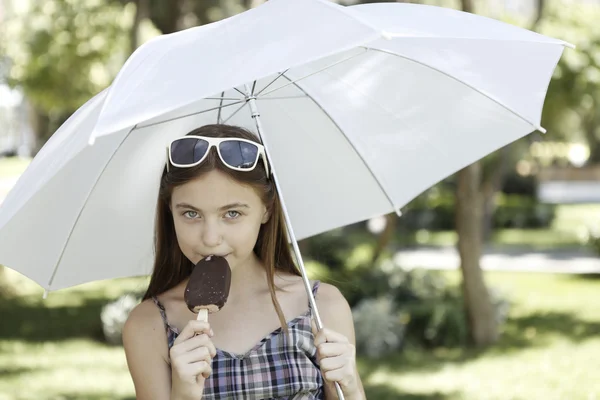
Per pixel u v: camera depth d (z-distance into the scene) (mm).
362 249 13141
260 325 2098
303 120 2430
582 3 9594
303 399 2037
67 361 9023
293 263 2260
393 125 2432
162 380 2053
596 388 7691
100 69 13766
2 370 8523
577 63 8922
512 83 2252
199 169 1882
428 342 9828
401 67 2332
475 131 2404
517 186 27172
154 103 1505
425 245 19828
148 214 2361
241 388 2008
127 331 2102
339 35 1526
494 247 19578
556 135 12820
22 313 11820
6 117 27391
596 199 33375
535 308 12117
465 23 1993
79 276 2332
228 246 1919
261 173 1964
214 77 1529
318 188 2523
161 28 10953
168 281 2180
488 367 8742
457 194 9719
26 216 2055
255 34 1653
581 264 16484
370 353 9492
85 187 2166
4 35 13586
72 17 13164
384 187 2504
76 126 1931
